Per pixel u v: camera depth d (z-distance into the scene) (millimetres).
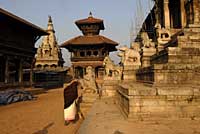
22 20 33375
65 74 63406
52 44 70875
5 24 31016
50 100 25812
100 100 16594
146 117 8500
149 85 12164
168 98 8711
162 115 8562
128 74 19938
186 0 27344
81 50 58281
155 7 32688
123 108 10516
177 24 30266
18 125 11727
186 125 7598
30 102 24016
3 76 34844
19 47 35219
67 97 11148
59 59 70250
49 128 10609
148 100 8672
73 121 11320
